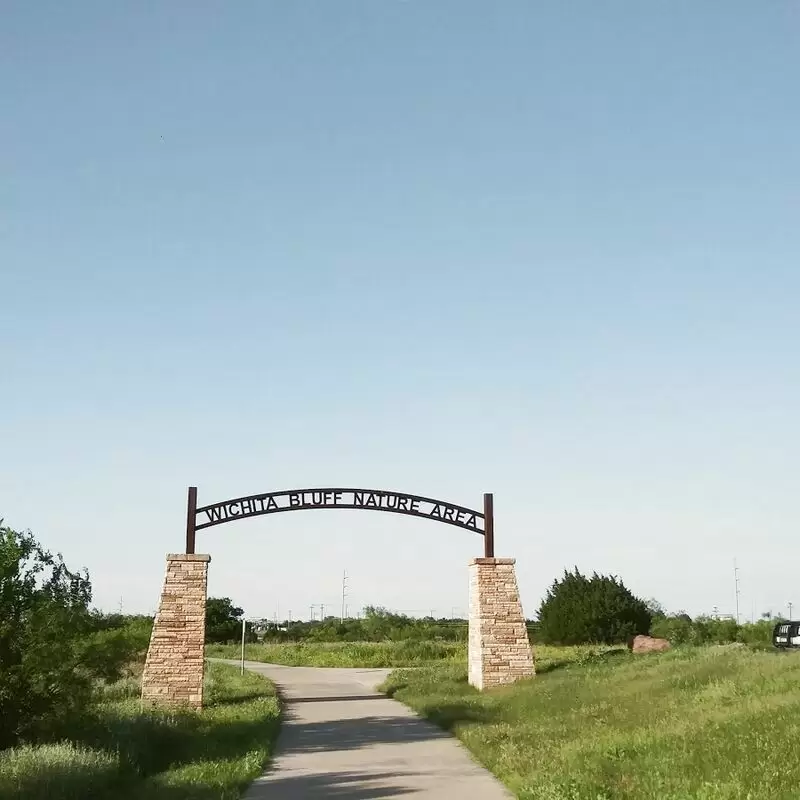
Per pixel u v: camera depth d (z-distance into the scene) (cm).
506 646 2981
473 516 3053
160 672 2722
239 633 8556
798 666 2036
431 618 9706
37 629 1766
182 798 1326
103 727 1833
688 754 1277
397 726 2294
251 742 1906
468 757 1739
